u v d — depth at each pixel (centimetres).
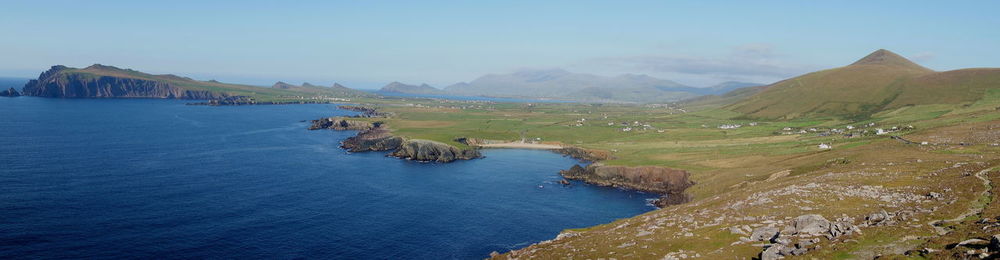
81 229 9119
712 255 4984
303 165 16988
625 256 5412
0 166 14375
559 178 16150
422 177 15738
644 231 6425
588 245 6278
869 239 4456
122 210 10425
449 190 13825
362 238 9388
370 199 12400
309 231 9669
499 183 15100
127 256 7975
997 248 3338
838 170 9844
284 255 8375
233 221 10062
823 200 6675
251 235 9281
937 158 9838
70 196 11319
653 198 13488
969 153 10150
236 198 11881
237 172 15075
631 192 14238
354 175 15588
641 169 15288
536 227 10456
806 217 5250
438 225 10369
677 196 13075
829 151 14088
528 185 14875
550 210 11900
